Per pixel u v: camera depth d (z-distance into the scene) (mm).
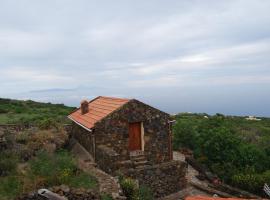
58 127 27578
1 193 13828
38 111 44250
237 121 48062
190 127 31625
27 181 14883
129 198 16781
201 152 27891
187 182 22297
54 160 17219
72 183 15500
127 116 22156
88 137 23094
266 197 22047
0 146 18531
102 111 23734
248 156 26016
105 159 19734
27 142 21453
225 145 26578
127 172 19156
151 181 20094
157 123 23109
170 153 23594
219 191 21906
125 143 22141
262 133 38938
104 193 15477
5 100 52594
